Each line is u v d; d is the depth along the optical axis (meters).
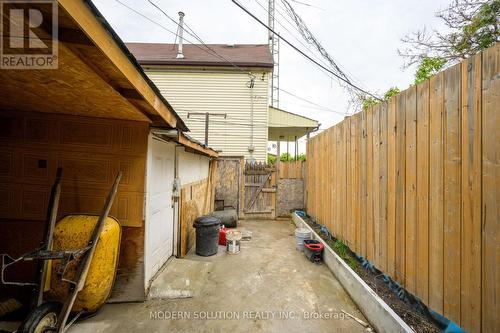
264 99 8.22
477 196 1.35
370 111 2.65
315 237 3.98
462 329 1.44
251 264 3.36
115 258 2.16
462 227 1.45
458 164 1.48
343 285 2.67
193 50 9.52
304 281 2.83
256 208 6.45
